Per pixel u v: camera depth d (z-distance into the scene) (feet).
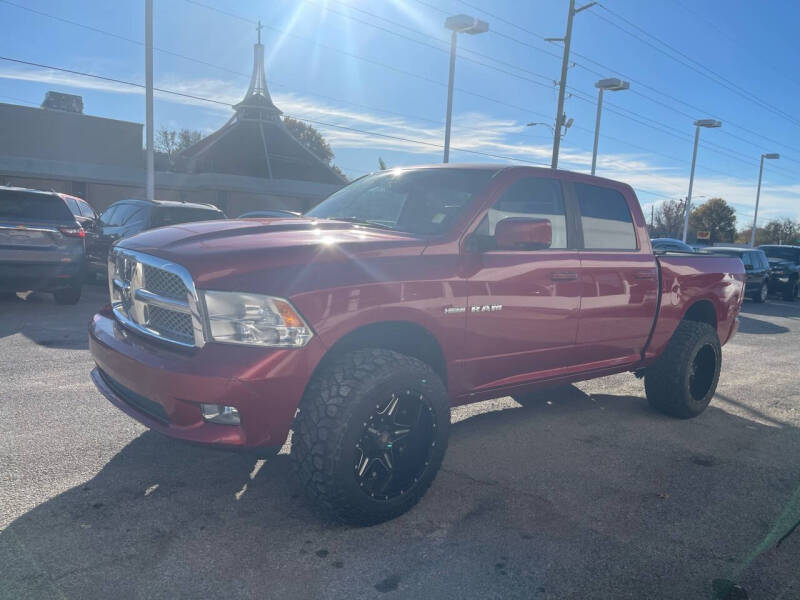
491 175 12.72
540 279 12.63
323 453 9.37
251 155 120.57
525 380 13.20
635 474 13.07
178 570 8.63
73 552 8.91
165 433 9.49
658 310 15.74
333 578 8.64
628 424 16.61
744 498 12.10
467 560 9.29
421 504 11.09
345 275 9.80
